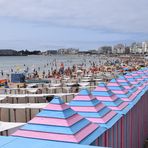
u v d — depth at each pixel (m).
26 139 4.07
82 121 5.16
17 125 7.88
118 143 6.70
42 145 3.79
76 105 6.46
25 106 10.47
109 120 6.25
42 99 14.20
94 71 60.12
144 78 16.08
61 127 4.72
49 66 119.00
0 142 3.94
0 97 14.38
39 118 4.98
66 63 147.88
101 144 5.26
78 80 30.84
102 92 8.07
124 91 9.64
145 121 11.72
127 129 7.84
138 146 9.77
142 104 10.84
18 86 30.55
